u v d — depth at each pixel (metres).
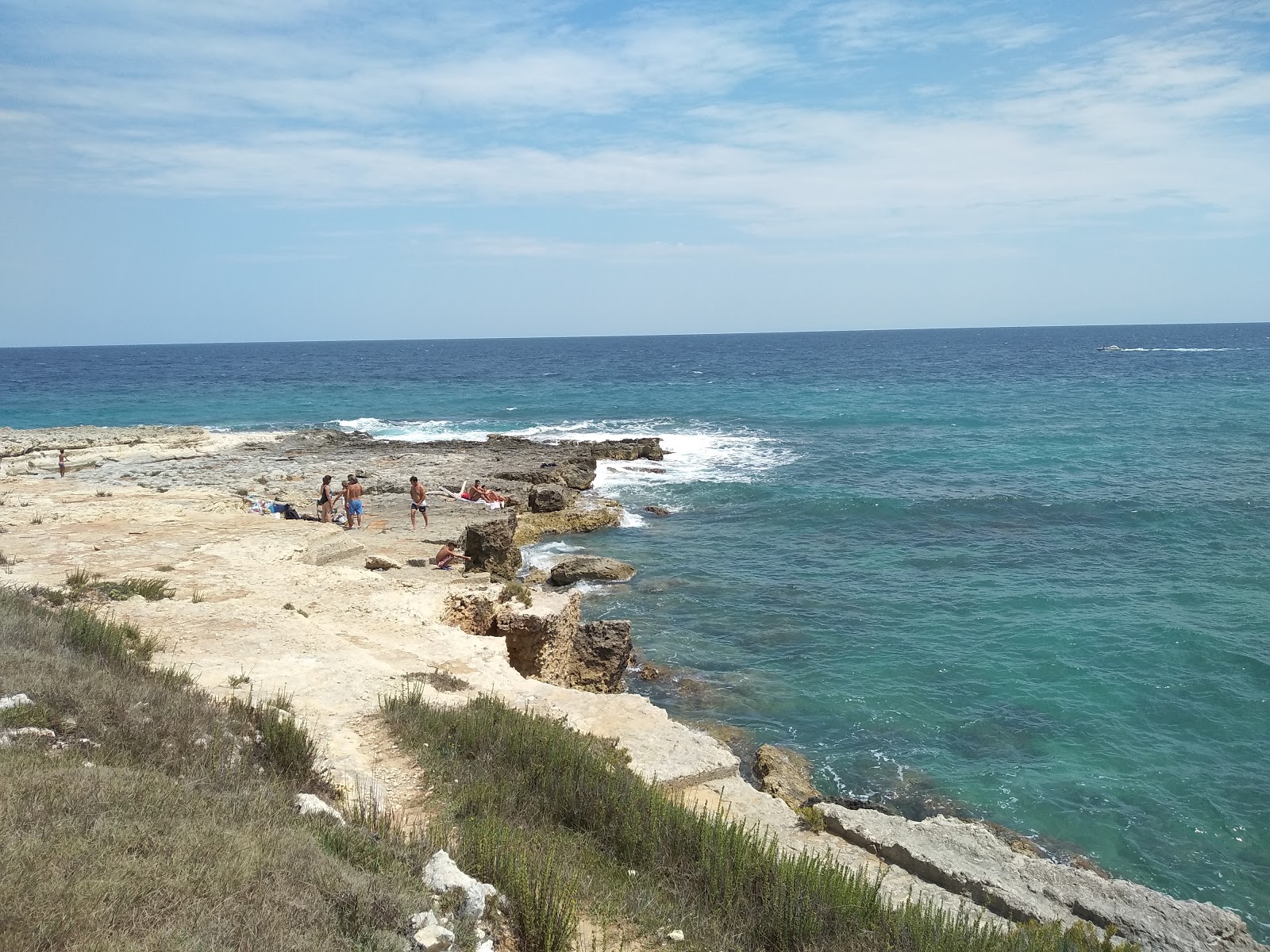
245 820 6.89
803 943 7.11
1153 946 8.85
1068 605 24.41
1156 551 29.52
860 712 18.52
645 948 6.82
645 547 31.66
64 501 24.64
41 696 8.31
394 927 5.85
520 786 9.30
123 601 14.55
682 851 8.38
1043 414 64.94
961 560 29.33
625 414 69.50
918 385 92.06
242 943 5.08
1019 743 17.25
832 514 35.91
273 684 11.48
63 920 4.88
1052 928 8.44
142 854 5.89
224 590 15.98
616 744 11.50
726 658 21.47
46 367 154.25
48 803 6.21
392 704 10.95
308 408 75.31
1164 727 17.77
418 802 8.80
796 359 154.88
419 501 26.45
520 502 34.62
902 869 9.87
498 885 7.09
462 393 88.62
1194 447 48.22
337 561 20.67
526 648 16.84
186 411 73.19
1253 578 26.27
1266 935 12.12
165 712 8.87
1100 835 14.32
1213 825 14.57
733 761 11.63
